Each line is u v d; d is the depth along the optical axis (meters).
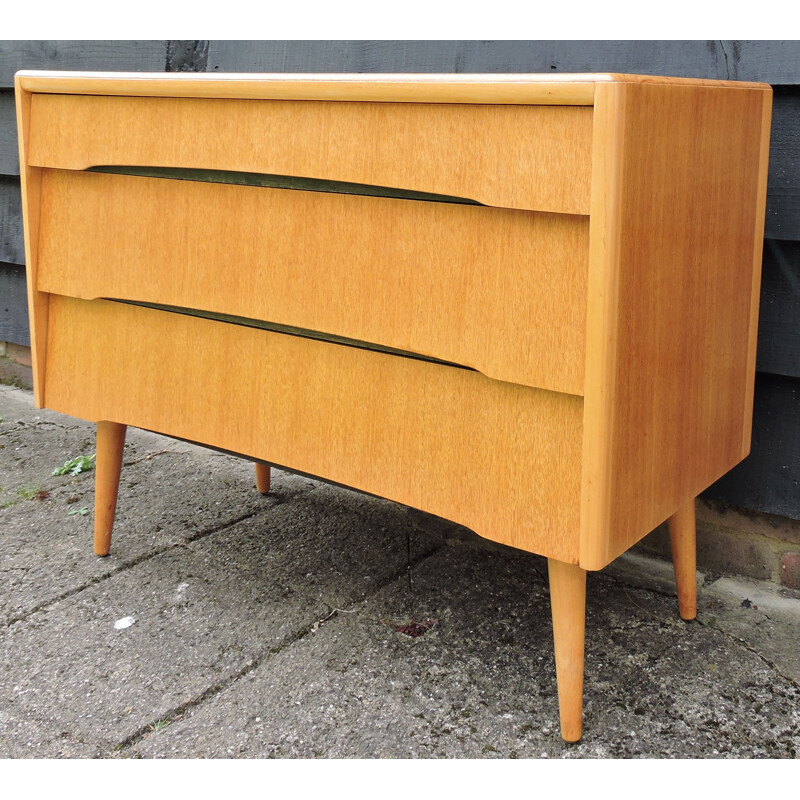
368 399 1.50
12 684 1.63
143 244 1.68
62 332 1.88
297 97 1.42
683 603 1.80
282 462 1.62
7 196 3.00
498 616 1.83
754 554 1.93
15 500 2.38
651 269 1.30
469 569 2.01
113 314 1.79
